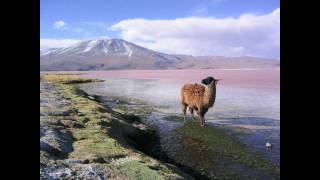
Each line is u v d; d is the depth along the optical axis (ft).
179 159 46.93
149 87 179.73
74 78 256.32
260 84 187.42
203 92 67.10
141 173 31.40
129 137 57.26
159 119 76.89
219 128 66.74
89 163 33.60
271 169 42.11
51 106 68.90
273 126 68.39
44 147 36.52
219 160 46.26
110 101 112.37
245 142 55.67
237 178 39.14
